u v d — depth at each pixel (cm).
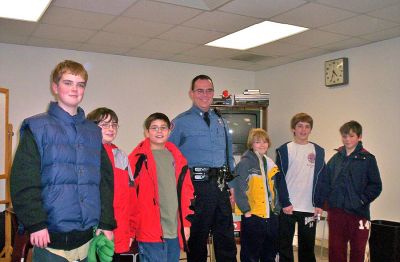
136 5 329
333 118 483
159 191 222
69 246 145
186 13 348
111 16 359
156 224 216
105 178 164
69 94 151
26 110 468
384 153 420
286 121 561
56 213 142
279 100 575
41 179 142
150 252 217
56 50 486
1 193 437
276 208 294
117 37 432
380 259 323
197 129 253
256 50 484
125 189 203
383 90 423
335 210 298
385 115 420
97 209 154
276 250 297
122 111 523
